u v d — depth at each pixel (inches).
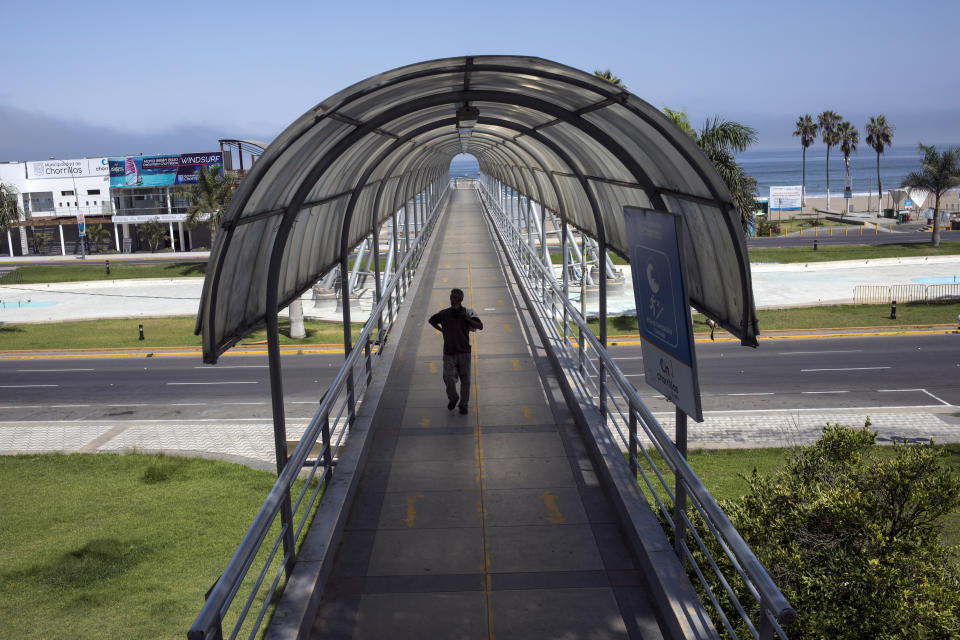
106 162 2935.5
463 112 250.2
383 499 241.8
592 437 267.6
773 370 929.5
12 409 860.6
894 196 3206.2
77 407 859.4
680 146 168.9
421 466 267.1
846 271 1742.1
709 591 159.6
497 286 649.6
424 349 429.4
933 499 321.4
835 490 315.0
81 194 2960.1
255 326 209.5
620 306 1338.6
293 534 185.6
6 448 702.5
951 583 286.4
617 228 313.3
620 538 214.1
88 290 1860.2
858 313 1296.8
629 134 208.1
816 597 276.7
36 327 1417.3
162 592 411.8
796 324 1224.2
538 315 466.6
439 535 218.1
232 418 787.4
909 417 711.7
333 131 203.6
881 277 1638.8
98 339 1286.9
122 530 500.7
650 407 757.9
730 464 591.5
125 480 598.2
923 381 855.7
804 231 2711.6
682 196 195.5
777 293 1482.5
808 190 6835.6
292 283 263.9
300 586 177.5
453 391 318.7
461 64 179.5
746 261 166.6
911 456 339.6
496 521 225.6
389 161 421.7
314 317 1381.6
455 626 175.5
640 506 213.5
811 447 369.1
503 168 967.6
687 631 158.9
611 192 301.9
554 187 441.4
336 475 239.6
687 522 174.2
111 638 363.9
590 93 189.3
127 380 985.5
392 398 343.0
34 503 553.0
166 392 912.9
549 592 188.4
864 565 279.9
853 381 864.3
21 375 1038.4
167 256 2544.3
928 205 3134.8
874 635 261.1
